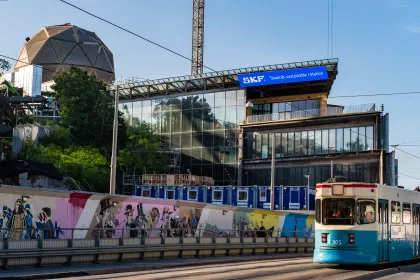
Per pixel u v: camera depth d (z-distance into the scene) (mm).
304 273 22578
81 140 84625
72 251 25344
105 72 136000
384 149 78562
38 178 50969
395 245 26797
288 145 86438
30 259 23438
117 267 23906
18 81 113938
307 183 83688
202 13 146875
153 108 98125
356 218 24812
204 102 94000
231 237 37562
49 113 103500
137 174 86812
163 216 37438
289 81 87375
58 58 130000
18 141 73625
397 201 27469
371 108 80250
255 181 88438
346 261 24594
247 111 92562
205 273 22062
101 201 31953
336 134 82750
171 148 95375
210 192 79125
